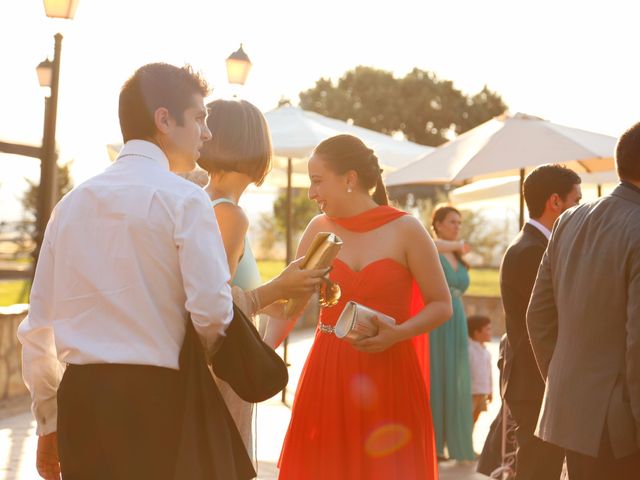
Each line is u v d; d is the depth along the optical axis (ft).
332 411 11.02
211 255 7.51
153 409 7.45
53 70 29.40
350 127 36.50
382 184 12.28
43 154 30.48
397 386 11.07
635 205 9.75
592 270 9.77
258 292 8.70
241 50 29.35
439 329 20.86
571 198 13.89
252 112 9.68
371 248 11.15
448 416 20.74
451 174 24.31
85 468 7.55
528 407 13.89
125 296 7.52
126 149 7.95
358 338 10.43
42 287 8.00
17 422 23.86
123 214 7.58
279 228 122.21
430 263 11.09
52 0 28.48
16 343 27.43
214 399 7.62
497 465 16.40
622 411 9.46
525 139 23.98
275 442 22.63
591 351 9.72
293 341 49.21
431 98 169.48
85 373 7.56
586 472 9.76
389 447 10.93
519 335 13.91
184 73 8.13
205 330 7.52
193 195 7.63
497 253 96.32
